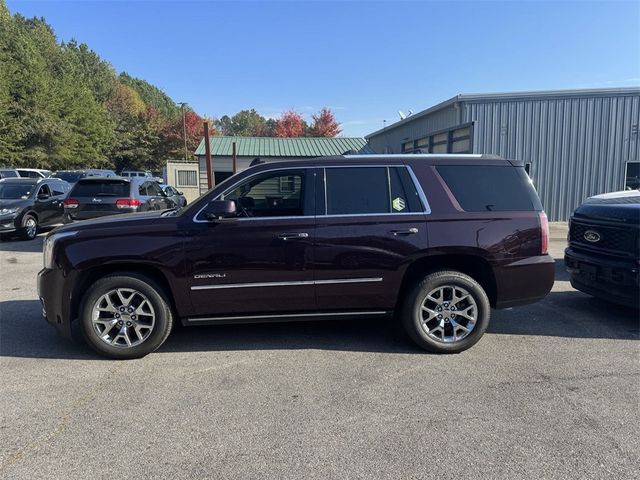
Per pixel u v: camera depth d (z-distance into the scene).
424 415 3.36
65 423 3.26
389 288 4.55
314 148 25.55
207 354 4.54
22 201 12.89
